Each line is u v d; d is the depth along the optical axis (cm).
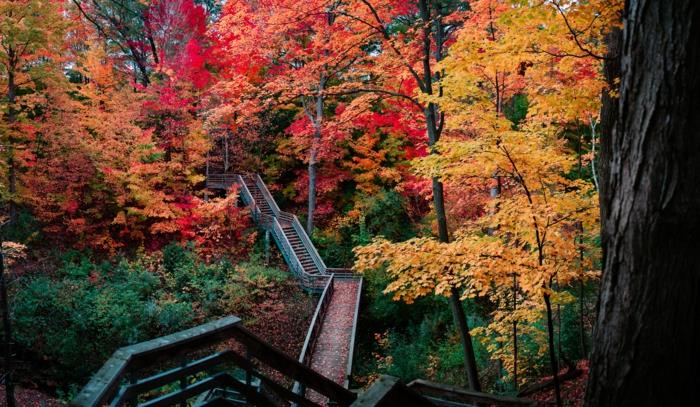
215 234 2008
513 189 1038
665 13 280
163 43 2094
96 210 1703
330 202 2289
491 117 652
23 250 1534
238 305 1586
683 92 271
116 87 2114
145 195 1695
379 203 2086
